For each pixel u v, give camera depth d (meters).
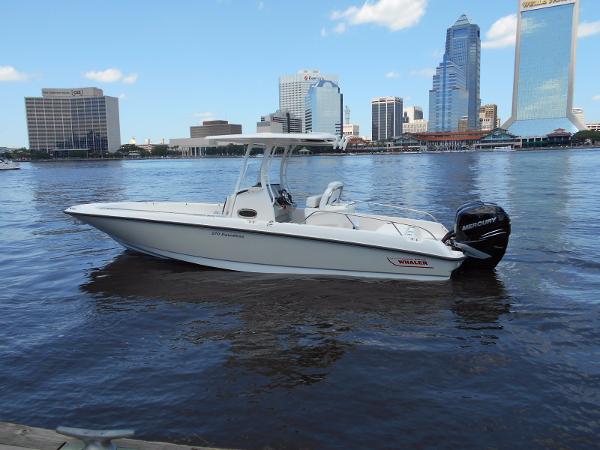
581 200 19.67
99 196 27.97
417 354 5.52
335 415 4.33
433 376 5.02
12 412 4.38
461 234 8.28
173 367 5.23
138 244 9.09
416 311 6.88
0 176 59.47
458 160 89.94
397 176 41.47
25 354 5.55
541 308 6.95
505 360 5.36
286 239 8.16
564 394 4.62
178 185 37.59
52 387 4.82
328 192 8.87
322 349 5.68
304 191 27.17
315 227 8.06
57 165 124.06
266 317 6.66
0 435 3.11
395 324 6.42
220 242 8.45
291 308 6.98
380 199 22.28
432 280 8.14
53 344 5.82
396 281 8.12
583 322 6.41
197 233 8.48
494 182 31.45
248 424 4.20
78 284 8.29
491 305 7.09
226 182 40.50
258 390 4.76
